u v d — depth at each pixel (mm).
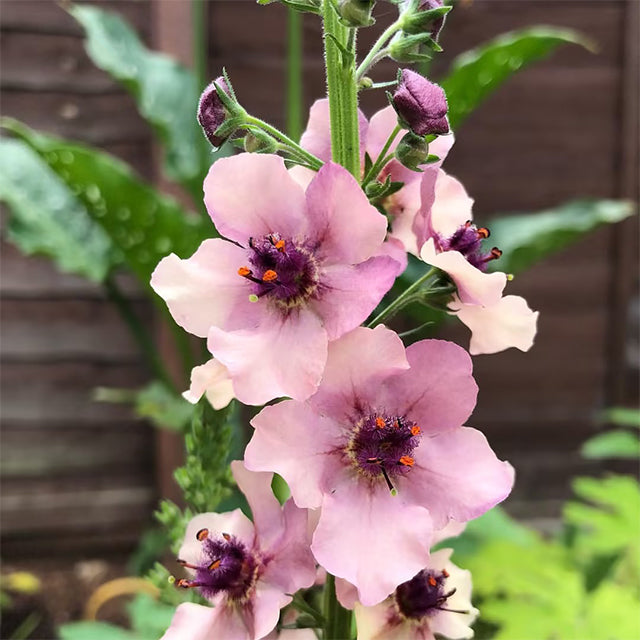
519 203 369
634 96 359
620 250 379
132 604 242
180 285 96
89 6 332
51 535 382
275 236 96
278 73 339
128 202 265
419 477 97
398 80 98
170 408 315
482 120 359
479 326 107
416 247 109
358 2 94
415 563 91
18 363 361
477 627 251
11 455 370
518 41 247
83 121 344
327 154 115
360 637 103
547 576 237
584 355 394
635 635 208
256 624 99
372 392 97
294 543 102
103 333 363
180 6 325
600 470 408
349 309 92
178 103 296
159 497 381
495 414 396
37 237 288
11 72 335
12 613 343
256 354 92
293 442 94
